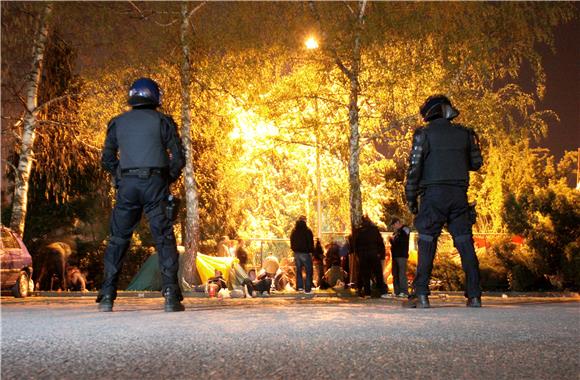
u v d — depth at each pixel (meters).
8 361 3.43
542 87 21.19
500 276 19.53
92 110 22.73
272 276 22.48
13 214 21.83
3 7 21.41
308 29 20.62
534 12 20.81
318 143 21.83
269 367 3.22
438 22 20.06
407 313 6.62
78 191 27.27
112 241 8.27
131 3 21.97
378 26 19.88
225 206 32.19
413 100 20.89
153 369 3.18
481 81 21.16
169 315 6.64
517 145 22.30
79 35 22.44
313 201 34.84
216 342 4.12
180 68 22.59
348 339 4.23
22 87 22.09
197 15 22.53
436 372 3.06
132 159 8.20
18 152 23.05
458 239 8.69
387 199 37.09
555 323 5.29
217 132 23.95
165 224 8.14
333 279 22.78
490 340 4.16
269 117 21.53
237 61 21.78
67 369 3.19
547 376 2.96
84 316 6.61
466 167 8.70
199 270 22.39
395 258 17.86
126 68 22.48
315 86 21.25
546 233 18.47
